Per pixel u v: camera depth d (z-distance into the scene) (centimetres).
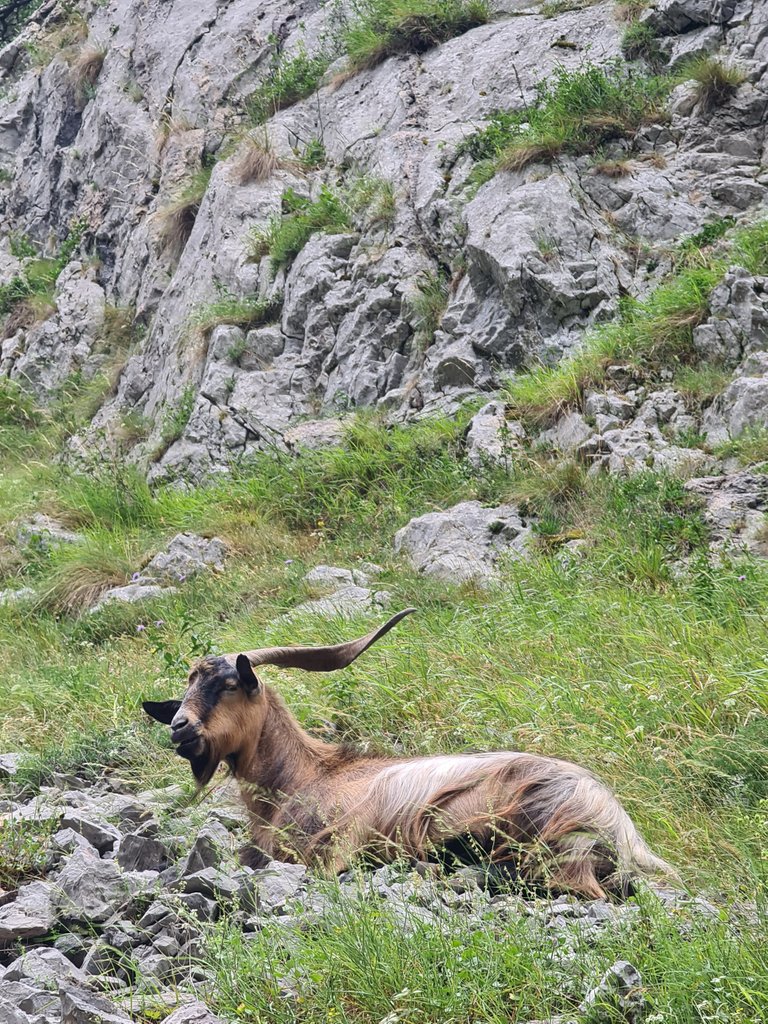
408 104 1501
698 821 480
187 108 1906
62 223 2119
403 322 1302
